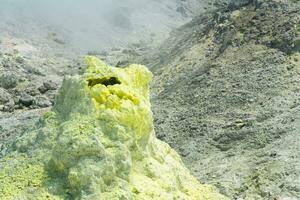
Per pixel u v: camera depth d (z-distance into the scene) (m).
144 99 12.54
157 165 12.34
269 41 34.16
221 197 13.41
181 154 23.73
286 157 19.38
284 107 25.53
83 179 10.70
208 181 19.39
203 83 32.62
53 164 11.29
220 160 21.69
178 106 30.91
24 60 49.34
